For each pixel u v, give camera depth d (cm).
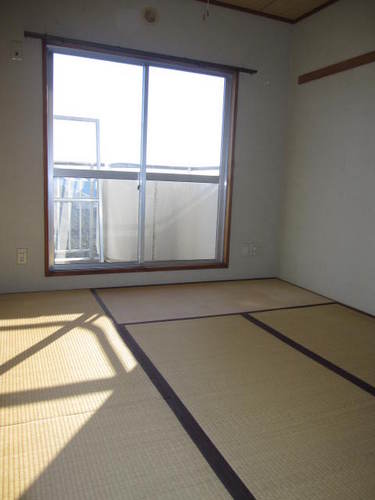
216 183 420
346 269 364
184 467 148
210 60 384
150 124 380
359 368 237
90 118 359
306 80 401
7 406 180
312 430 175
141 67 368
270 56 411
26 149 333
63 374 212
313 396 204
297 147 418
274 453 159
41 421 171
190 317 310
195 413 184
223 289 395
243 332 285
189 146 400
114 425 171
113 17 344
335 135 371
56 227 365
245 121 411
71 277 363
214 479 143
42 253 350
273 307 346
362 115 343
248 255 436
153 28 358
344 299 367
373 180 335
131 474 143
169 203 402
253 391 206
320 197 391
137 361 232
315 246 399
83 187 369
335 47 368
